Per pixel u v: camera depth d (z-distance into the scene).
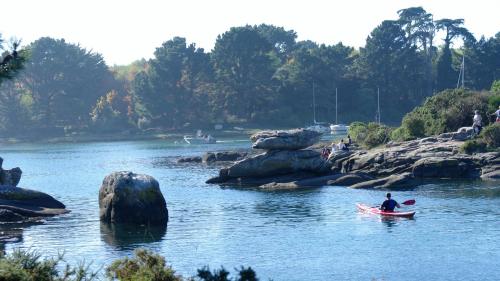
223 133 199.88
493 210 54.22
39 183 88.75
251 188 74.50
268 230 49.16
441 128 92.94
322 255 40.88
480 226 48.06
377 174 79.00
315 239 45.53
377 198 63.09
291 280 35.62
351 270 37.28
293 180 77.56
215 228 50.50
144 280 23.36
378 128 103.88
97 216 56.75
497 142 79.56
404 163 78.81
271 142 78.56
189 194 70.88
